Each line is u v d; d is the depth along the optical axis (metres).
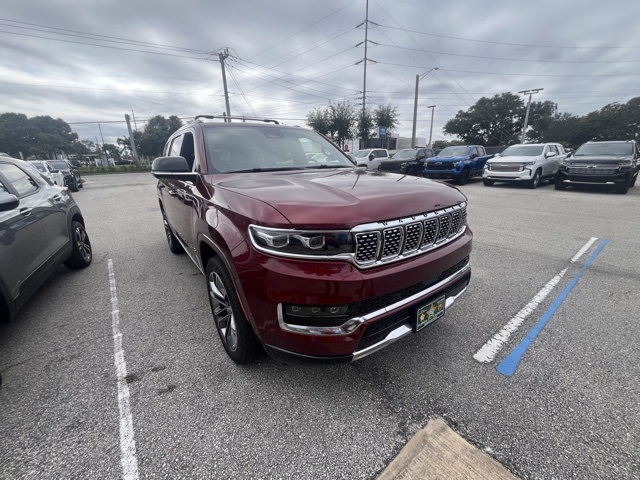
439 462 1.68
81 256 4.49
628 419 1.92
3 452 1.76
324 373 2.35
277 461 1.70
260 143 3.29
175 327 3.00
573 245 5.31
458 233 2.42
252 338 2.18
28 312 3.35
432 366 2.41
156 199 12.30
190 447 1.79
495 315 3.12
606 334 2.78
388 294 1.86
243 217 1.92
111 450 1.77
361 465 1.68
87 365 2.48
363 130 34.62
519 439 1.80
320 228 1.69
